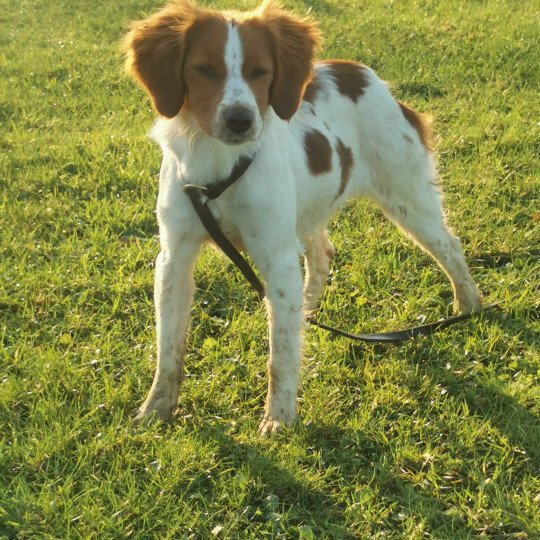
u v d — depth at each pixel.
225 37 1.72
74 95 3.33
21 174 2.56
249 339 2.01
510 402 1.86
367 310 2.10
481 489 1.71
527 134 2.73
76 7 4.68
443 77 3.32
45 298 2.10
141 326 2.05
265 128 1.77
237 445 1.78
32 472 1.72
